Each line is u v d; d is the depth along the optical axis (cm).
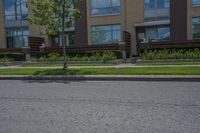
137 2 3017
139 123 626
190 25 2842
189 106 774
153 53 2245
